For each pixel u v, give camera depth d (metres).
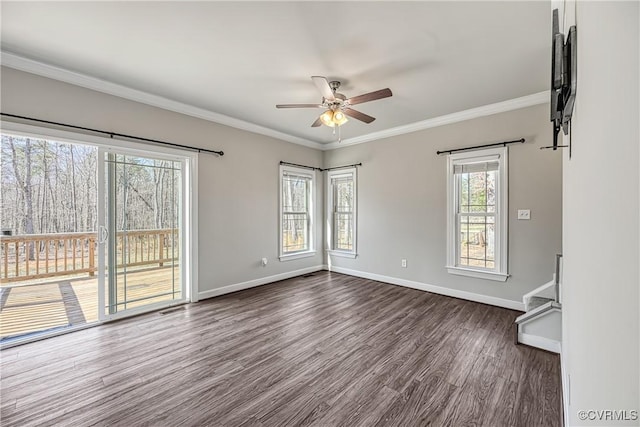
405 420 1.71
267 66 2.72
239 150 4.36
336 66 2.71
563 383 1.90
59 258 4.99
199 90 3.27
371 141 4.98
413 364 2.30
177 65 2.72
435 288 4.21
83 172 5.69
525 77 2.90
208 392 1.96
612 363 0.50
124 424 1.68
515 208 3.49
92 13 2.00
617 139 0.47
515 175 3.48
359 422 1.70
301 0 1.88
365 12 1.98
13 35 2.26
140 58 2.60
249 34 2.24
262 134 4.68
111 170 3.19
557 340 2.45
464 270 3.90
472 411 1.78
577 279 1.06
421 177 4.34
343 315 3.35
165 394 1.94
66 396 1.91
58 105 2.79
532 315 2.56
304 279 5.05
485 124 3.72
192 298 3.81
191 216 3.80
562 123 1.22
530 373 2.17
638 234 0.37
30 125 2.64
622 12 0.44
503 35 2.23
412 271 4.47
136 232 3.39
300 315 3.35
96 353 2.47
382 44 2.36
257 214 4.62
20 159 5.18
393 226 4.69
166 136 3.55
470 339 2.73
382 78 2.94
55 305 3.64
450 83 3.04
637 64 0.38
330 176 5.66
